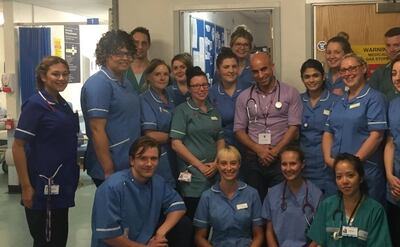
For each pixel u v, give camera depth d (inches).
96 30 354.6
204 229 123.0
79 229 192.4
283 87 129.1
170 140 127.3
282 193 122.1
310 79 126.2
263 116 128.4
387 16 164.9
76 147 117.8
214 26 250.7
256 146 126.8
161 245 110.1
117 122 114.4
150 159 107.3
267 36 363.6
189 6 173.8
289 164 118.2
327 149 120.7
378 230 107.0
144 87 138.1
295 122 126.6
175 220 114.4
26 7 273.4
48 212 112.2
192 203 127.3
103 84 111.4
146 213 112.0
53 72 110.2
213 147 128.3
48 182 111.7
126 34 114.5
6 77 258.4
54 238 114.8
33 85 262.5
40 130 110.6
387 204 120.0
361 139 116.5
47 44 268.2
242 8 171.0
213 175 125.8
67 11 312.2
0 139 298.5
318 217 112.7
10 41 260.5
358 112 115.6
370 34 166.6
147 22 176.9
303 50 168.4
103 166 112.5
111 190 106.7
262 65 126.0
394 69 108.9
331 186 124.4
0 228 196.1
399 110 111.6
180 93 139.9
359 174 107.0
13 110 259.8
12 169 261.7
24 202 112.2
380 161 119.1
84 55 343.9
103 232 105.8
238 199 122.0
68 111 115.8
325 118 125.3
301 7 167.9
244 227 121.8
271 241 121.3
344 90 125.3
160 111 125.6
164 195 115.3
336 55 130.4
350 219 108.3
